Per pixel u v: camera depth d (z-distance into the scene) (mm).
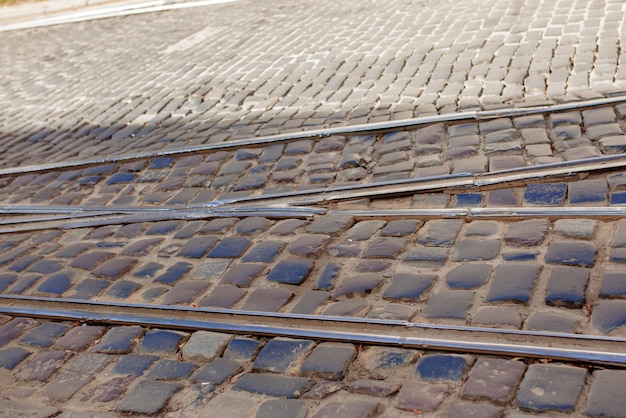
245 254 5453
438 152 6547
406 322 4090
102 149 8961
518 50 9039
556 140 6238
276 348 4160
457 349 3766
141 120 9844
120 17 18703
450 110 7465
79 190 7797
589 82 7484
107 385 4195
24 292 5695
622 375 3344
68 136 10086
